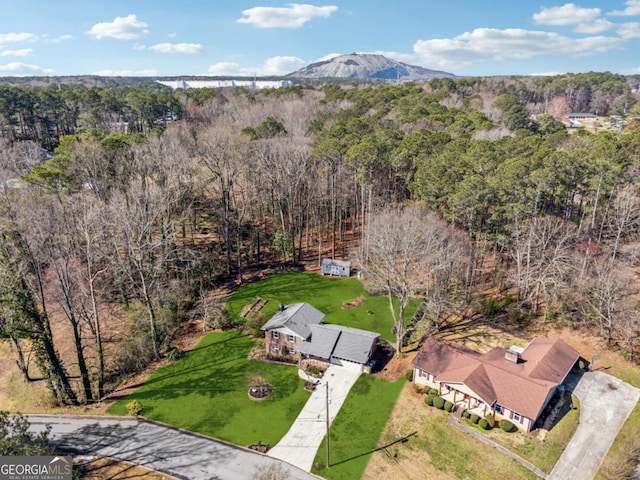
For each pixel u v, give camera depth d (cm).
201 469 3114
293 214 7138
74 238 4494
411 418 3569
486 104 11100
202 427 3525
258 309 5344
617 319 4278
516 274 4909
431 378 3853
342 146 6388
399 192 6844
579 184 5400
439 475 3050
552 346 3991
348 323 4978
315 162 7062
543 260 4744
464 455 3206
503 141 6309
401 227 4759
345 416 3609
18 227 3609
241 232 7231
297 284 5984
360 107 10038
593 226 5100
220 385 4025
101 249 4694
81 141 6731
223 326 4959
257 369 4238
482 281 5462
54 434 3459
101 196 5569
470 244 4953
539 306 4919
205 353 4528
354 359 4088
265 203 7719
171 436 3441
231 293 5778
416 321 4934
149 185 5906
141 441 3391
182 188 6191
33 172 5347
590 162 4900
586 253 4600
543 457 3166
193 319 5156
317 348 4231
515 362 3847
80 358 3784
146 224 5028
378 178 6456
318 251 7019
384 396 3828
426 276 4653
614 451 3200
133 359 4325
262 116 9931
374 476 3047
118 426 3550
